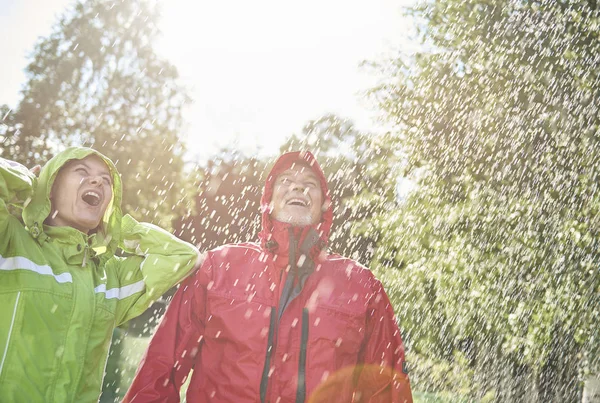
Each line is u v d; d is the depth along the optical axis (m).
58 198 2.99
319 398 3.03
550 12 11.27
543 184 10.34
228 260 3.26
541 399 9.52
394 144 13.33
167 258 3.14
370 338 3.35
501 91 11.71
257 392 2.97
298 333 3.10
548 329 8.88
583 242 9.02
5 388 2.61
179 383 3.14
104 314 2.95
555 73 10.95
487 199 10.76
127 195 30.66
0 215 2.67
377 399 3.35
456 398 11.08
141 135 31.23
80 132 30.20
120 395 7.80
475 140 11.80
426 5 13.01
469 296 10.29
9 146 29.55
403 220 12.35
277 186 3.36
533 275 9.48
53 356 2.72
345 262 3.41
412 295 11.99
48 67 30.20
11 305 2.69
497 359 10.34
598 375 8.71
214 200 45.28
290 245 3.21
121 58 31.28
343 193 30.75
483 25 12.19
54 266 2.86
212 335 3.11
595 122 10.24
